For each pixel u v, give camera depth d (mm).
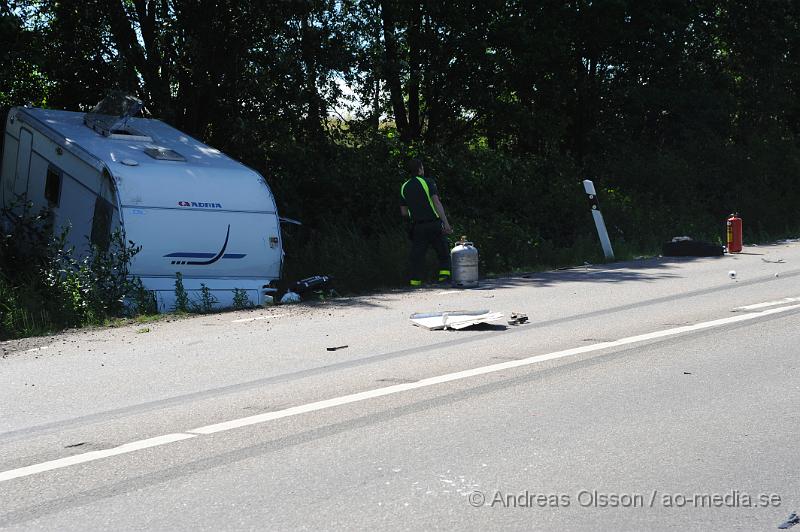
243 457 5430
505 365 7898
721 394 6793
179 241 13156
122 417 6445
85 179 13648
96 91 20703
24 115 15820
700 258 18531
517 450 5492
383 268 15398
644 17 28234
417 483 4938
